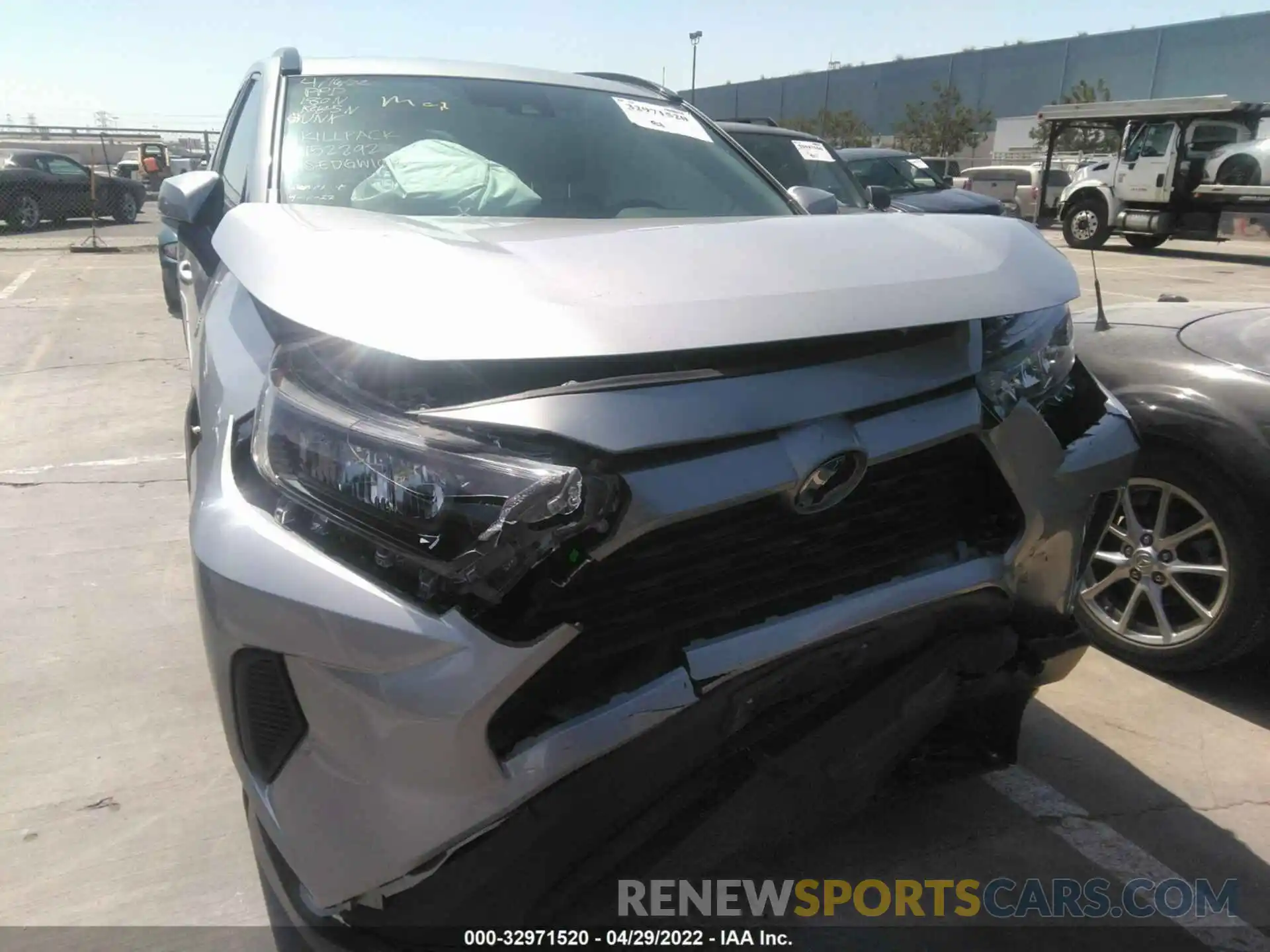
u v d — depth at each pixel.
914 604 1.89
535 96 3.35
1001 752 2.43
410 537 1.52
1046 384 2.06
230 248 1.99
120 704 2.96
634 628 1.65
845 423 1.71
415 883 1.66
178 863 2.36
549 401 1.54
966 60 56.22
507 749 1.58
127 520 4.32
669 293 1.69
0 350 7.59
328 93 3.08
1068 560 2.14
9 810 2.51
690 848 1.83
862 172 13.33
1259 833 2.54
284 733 1.68
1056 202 24.92
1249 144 17.30
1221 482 2.93
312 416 1.62
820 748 1.90
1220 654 3.04
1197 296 12.52
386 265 1.71
